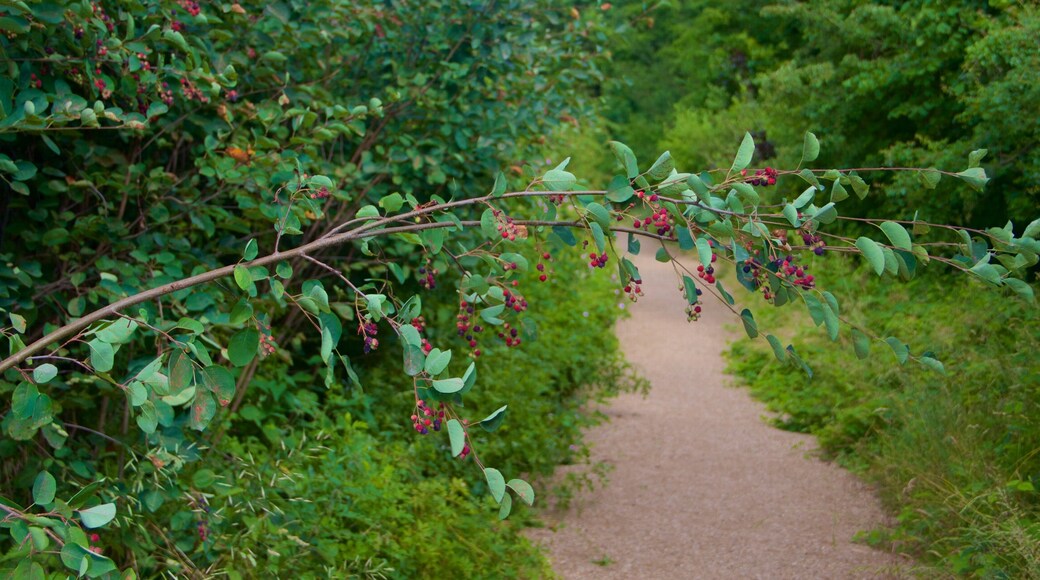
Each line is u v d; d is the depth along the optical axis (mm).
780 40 17578
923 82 10266
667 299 13758
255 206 3760
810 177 2166
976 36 9000
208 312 3492
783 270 2166
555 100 5785
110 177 3707
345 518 4094
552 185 2203
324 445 4605
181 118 3840
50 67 3205
